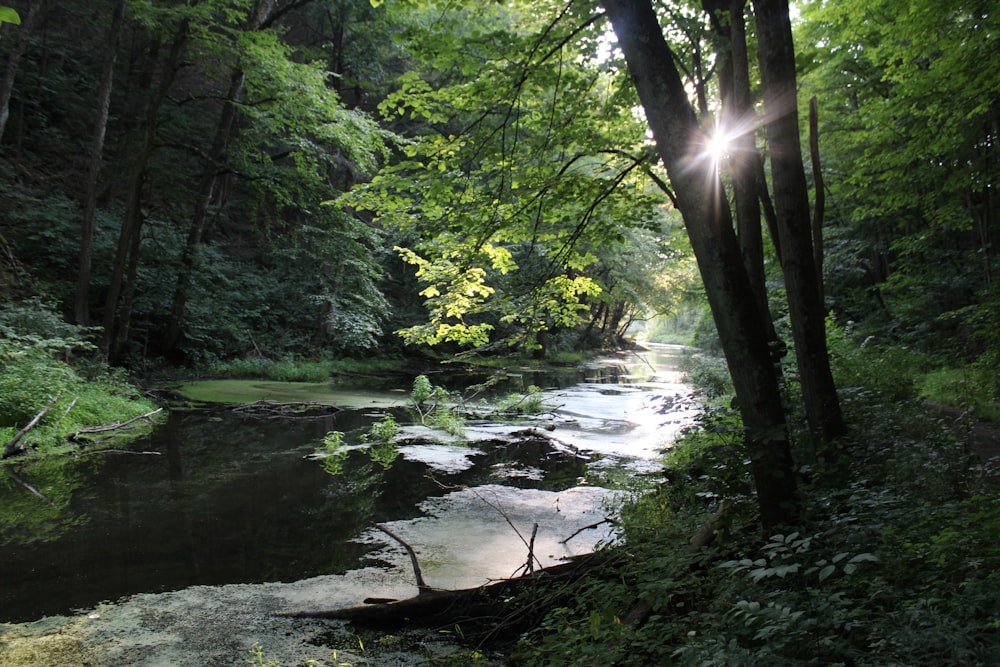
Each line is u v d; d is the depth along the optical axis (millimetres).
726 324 4367
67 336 14156
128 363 18500
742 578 3830
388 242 26375
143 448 11180
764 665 2654
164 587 5492
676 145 4242
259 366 22094
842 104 17047
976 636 2617
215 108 28672
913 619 2688
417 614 4914
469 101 7332
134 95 25562
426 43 6957
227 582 5609
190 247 19500
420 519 7402
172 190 18984
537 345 8070
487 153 7461
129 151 19391
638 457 10977
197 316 21391
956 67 9867
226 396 17250
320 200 19453
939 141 11281
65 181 22125
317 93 16984
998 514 3785
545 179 7480
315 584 5562
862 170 12883
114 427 12391
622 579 4691
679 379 25281
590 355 40844
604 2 4441
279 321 27000
